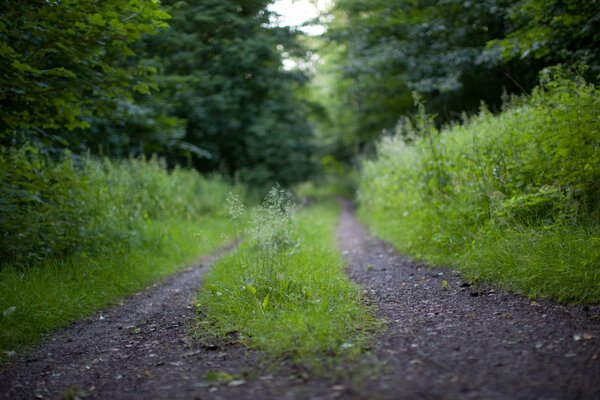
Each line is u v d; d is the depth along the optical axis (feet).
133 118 37.70
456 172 25.20
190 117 56.65
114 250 25.20
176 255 28.94
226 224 41.37
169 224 34.09
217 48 37.01
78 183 24.80
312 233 33.58
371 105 57.93
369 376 9.90
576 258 15.25
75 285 19.83
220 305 16.21
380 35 47.75
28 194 20.97
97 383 11.50
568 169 18.39
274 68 47.19
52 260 21.50
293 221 32.96
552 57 29.71
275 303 15.30
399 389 9.16
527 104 23.06
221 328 14.34
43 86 19.74
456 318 13.94
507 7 34.73
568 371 9.69
